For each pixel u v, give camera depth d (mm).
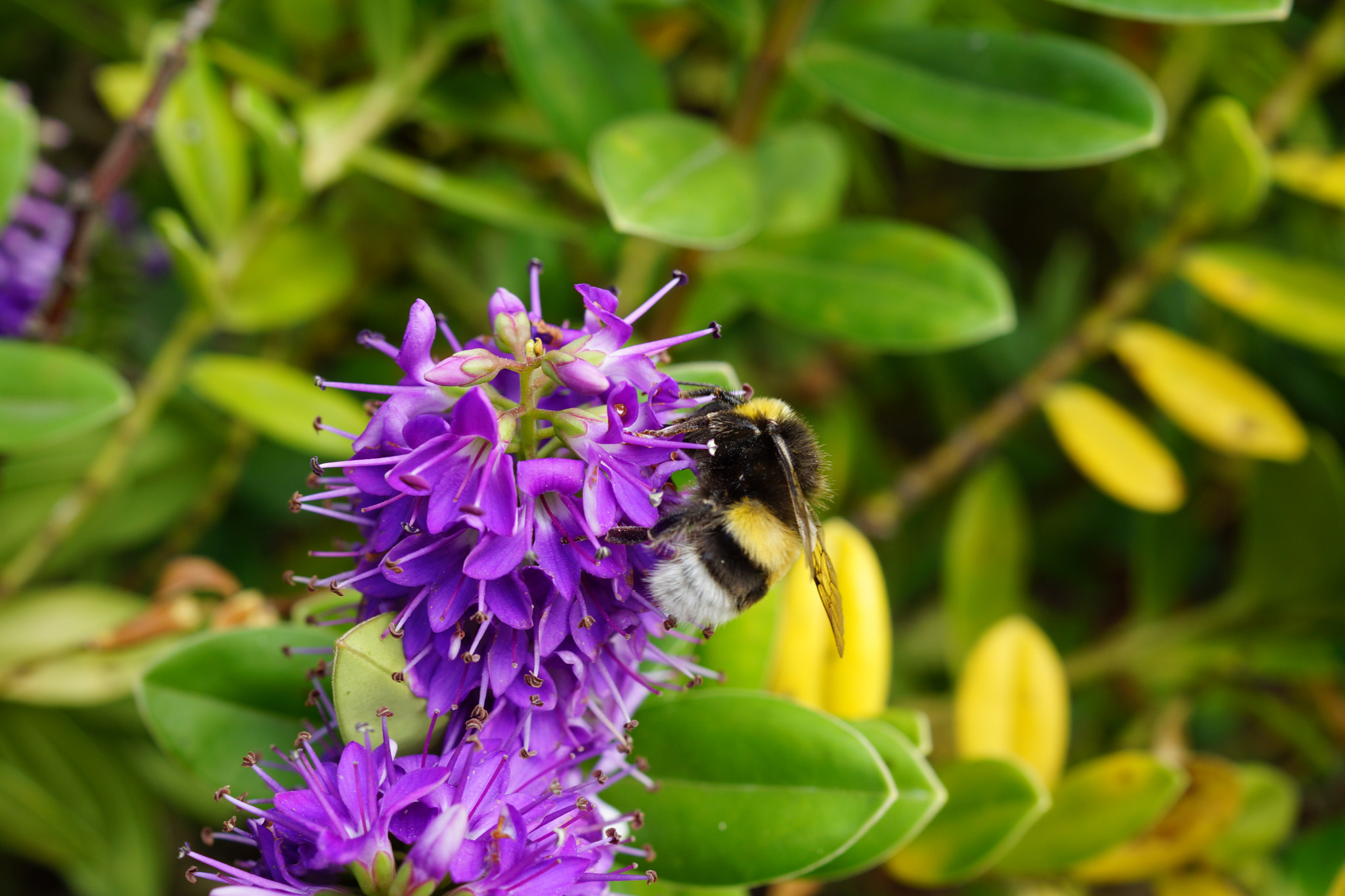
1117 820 291
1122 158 352
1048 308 357
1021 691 295
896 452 361
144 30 331
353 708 252
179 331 307
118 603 307
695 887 266
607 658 255
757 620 278
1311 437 344
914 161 361
